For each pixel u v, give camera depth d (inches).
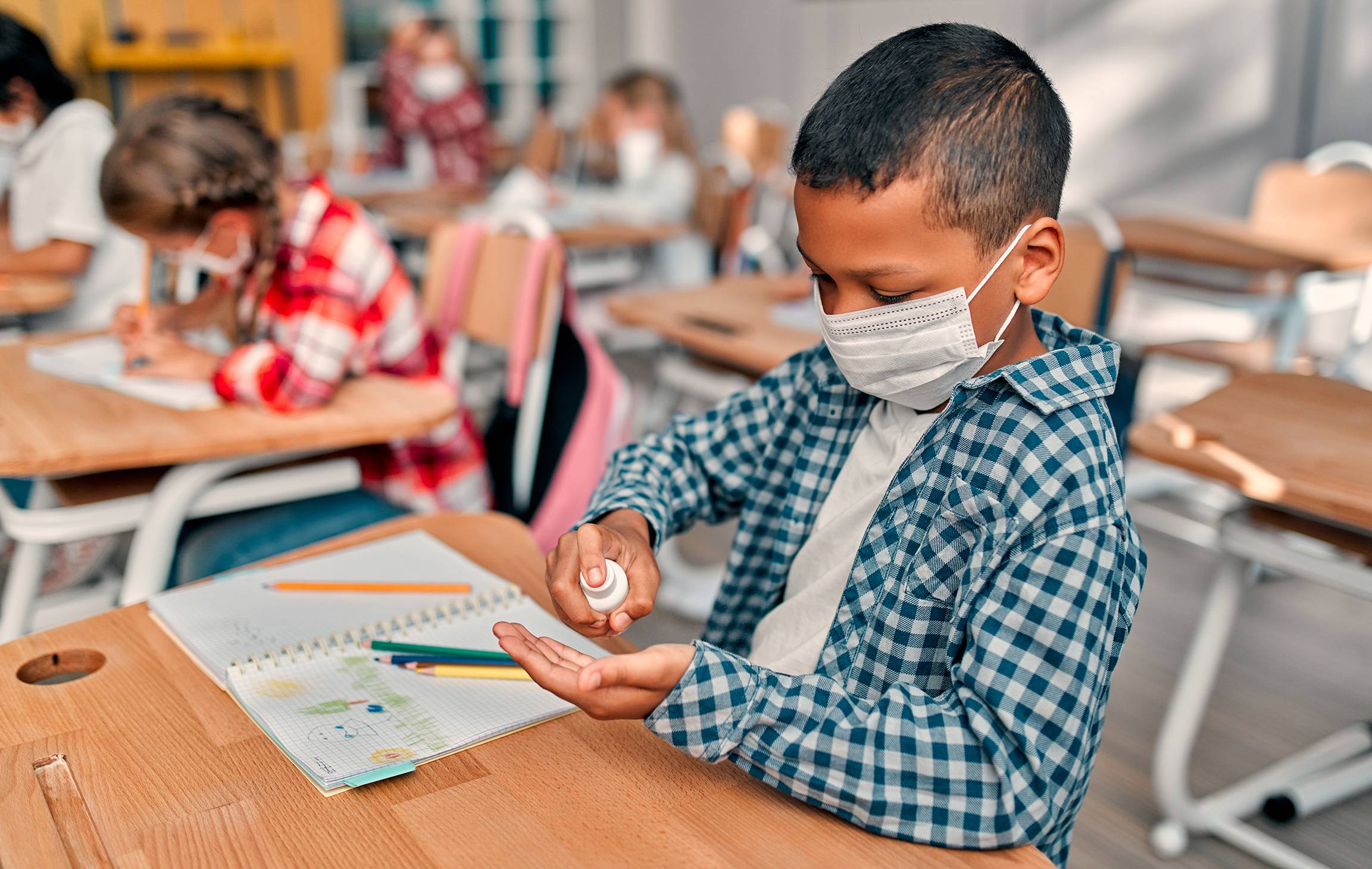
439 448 72.9
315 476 60.7
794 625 33.3
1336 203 116.4
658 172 164.9
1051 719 24.6
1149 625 89.0
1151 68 165.6
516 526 44.1
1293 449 48.3
